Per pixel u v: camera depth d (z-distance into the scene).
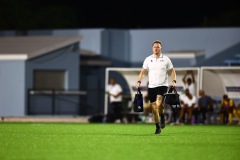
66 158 32.75
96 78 124.94
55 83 113.94
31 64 110.12
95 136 48.38
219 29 125.44
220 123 87.81
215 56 125.50
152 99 50.41
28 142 42.19
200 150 37.09
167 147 38.75
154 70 49.75
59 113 112.19
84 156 33.62
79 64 118.38
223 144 41.47
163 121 51.97
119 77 124.75
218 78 89.50
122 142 42.31
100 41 127.50
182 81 89.19
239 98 89.88
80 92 113.75
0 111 109.75
